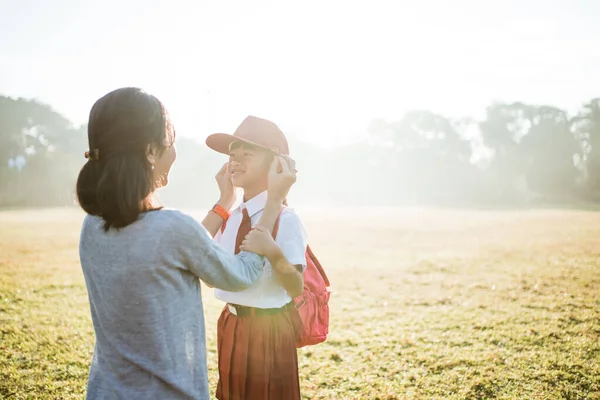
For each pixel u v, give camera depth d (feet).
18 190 179.73
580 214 98.48
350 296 24.25
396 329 18.08
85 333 16.98
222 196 7.55
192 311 5.18
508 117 222.07
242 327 7.28
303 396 12.18
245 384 7.18
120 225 4.80
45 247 41.78
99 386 5.07
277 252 5.70
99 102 4.99
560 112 214.69
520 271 29.99
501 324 18.38
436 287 26.09
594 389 12.28
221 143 7.48
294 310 7.36
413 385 12.84
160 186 5.63
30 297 22.72
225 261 5.18
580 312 19.83
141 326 4.85
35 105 199.11
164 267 4.85
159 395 4.85
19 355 14.67
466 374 13.39
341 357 14.96
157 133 5.00
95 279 5.02
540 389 12.34
